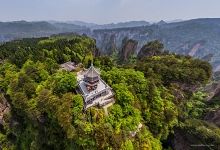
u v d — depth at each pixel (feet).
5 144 343.67
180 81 397.39
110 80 313.94
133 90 310.45
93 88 282.97
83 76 313.53
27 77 336.70
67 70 376.07
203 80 403.75
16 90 331.16
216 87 439.22
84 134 244.83
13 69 390.42
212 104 400.06
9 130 343.05
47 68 362.94
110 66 417.08
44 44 532.32
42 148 296.71
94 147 242.17
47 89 297.74
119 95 289.53
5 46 533.96
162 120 315.99
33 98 305.94
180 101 378.73
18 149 333.21
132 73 333.01
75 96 269.03
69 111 257.96
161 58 470.39
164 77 398.01
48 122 284.41
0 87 363.56
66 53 472.03
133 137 272.72
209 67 426.92
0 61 446.19
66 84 290.15
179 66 426.51
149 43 628.69
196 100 404.98
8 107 349.82
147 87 325.83
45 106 280.10
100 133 245.24
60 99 273.33
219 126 355.15
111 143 245.04
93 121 256.93
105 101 280.92
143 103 311.88
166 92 361.10
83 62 451.12
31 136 313.53
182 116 351.05
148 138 288.10
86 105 269.64
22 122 336.08
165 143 329.93
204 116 378.53
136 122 277.64
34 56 423.64
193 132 318.86
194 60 451.12
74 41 565.53
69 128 248.73
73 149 257.34
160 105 321.73
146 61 465.47
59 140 279.08
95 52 629.92
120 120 268.41
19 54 432.66
